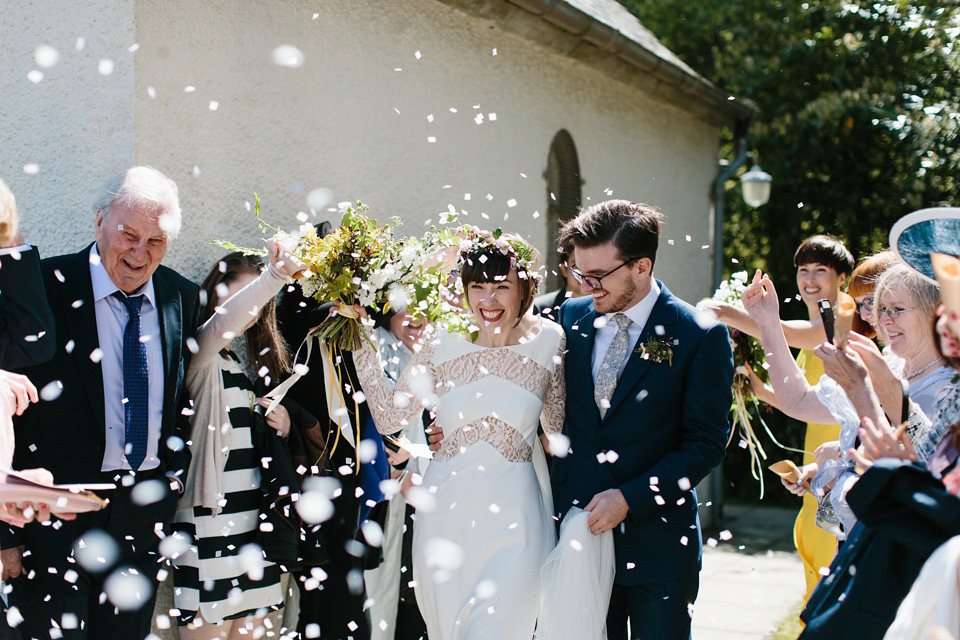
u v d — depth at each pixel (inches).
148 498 126.4
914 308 114.7
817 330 177.0
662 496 123.7
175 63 151.8
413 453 138.6
